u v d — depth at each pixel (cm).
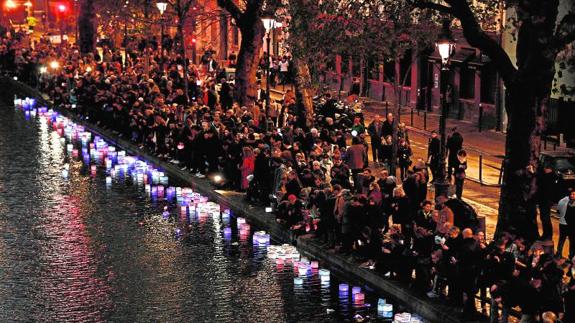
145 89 6600
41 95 8419
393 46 4459
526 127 3256
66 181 5178
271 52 8512
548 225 3325
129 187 5034
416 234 3144
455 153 4619
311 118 5475
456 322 2856
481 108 6238
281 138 4712
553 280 2634
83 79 7319
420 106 6962
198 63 9375
